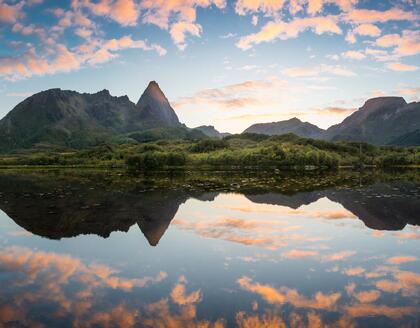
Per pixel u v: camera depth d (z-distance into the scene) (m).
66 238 23.75
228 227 26.50
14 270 17.44
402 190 48.84
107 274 16.77
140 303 13.55
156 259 18.98
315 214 31.45
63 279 16.19
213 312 12.76
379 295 14.19
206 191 49.59
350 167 144.12
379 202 37.56
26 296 14.27
